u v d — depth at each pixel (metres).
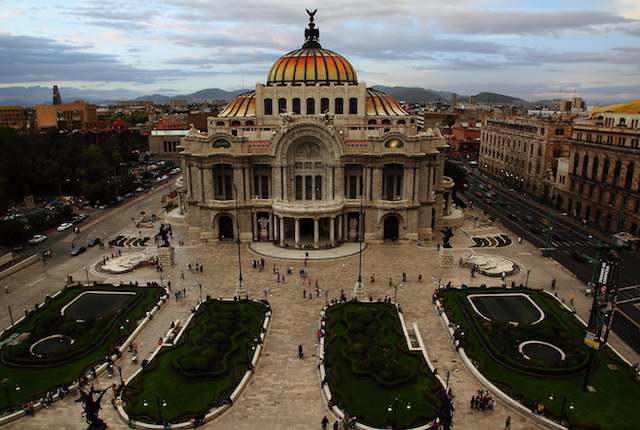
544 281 84.38
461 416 47.41
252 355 57.38
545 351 59.47
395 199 108.31
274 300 75.44
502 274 84.94
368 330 63.16
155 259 94.06
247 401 49.81
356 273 87.44
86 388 52.09
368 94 123.44
